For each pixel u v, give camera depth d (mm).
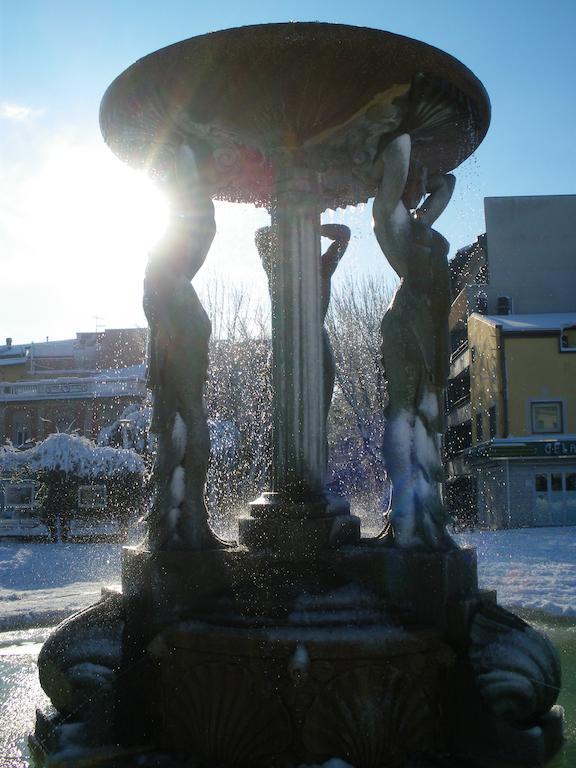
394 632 4461
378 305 28250
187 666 4609
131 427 30031
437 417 5289
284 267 5773
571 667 6543
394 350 5316
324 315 6340
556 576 12945
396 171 5414
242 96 5281
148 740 4777
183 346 5328
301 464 5598
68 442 27078
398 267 5402
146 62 5137
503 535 25453
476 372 39969
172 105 5418
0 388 47125
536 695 4555
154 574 4953
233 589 4918
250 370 26109
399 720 4418
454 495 44562
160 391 5359
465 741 4559
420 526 5094
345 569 5051
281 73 5059
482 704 4527
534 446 34094
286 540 5137
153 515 5289
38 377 56312
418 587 4852
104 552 21453
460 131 5934
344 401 27266
